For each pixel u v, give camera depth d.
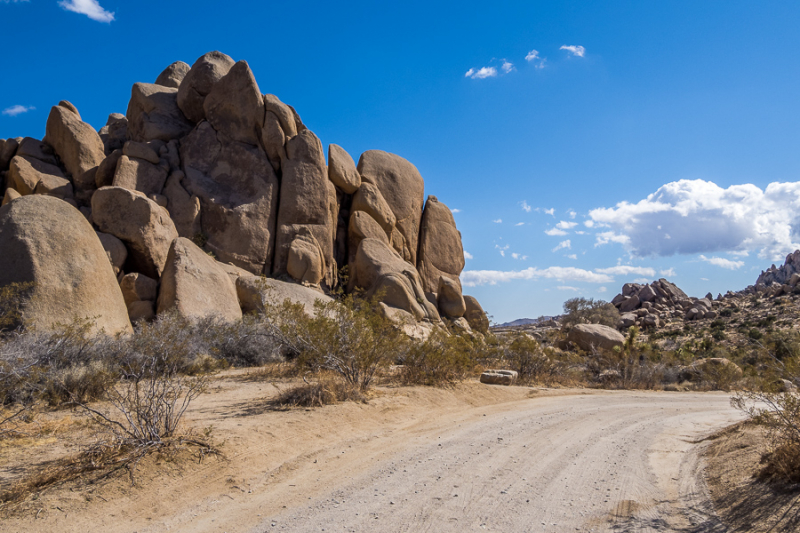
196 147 30.28
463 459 7.52
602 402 15.97
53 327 12.18
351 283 33.12
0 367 8.77
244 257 28.22
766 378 7.22
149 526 4.78
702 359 30.72
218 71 32.34
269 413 9.45
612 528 4.98
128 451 6.26
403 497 5.73
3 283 15.70
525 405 14.13
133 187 26.98
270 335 17.17
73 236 17.45
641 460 8.03
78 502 5.05
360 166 38.22
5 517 4.63
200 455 6.57
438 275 39.19
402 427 9.80
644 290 81.88
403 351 16.64
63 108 29.20
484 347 22.73
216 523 4.90
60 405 9.13
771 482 5.85
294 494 5.79
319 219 31.38
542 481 6.55
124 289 21.33
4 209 17.30
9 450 6.60
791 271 120.19
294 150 31.25
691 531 4.94
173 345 12.73
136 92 32.97
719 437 9.70
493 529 4.88
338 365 12.55
